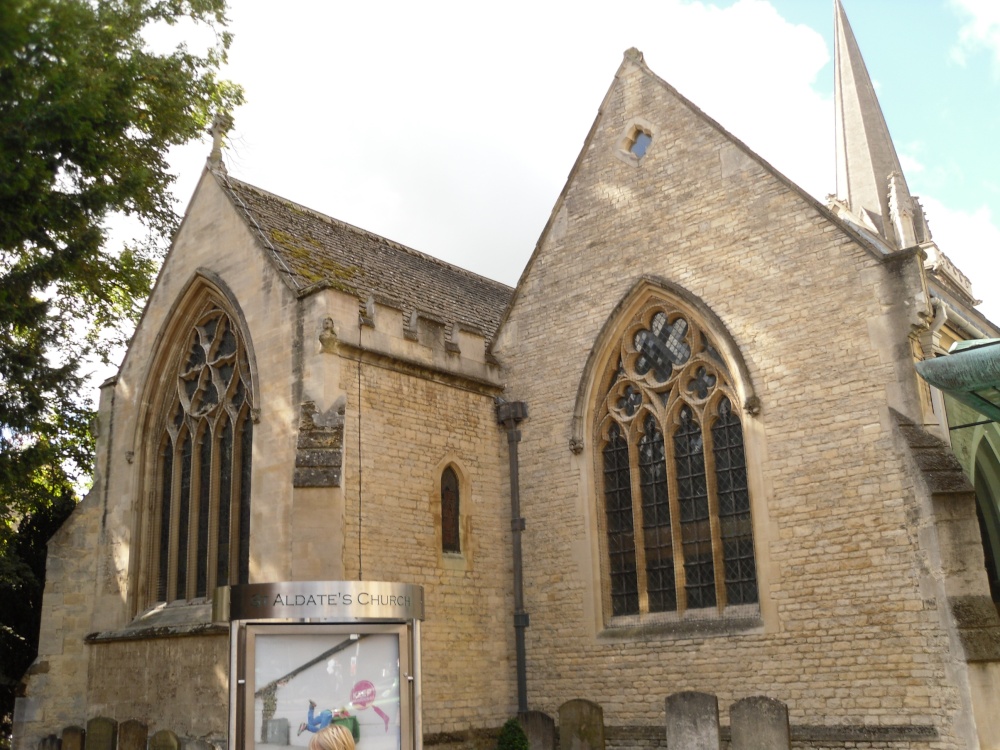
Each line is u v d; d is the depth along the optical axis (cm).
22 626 2350
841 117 3853
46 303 1639
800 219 1706
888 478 1520
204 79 2061
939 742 1388
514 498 1989
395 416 1808
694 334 1828
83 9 1394
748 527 1694
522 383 2055
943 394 1588
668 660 1714
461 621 1834
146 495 2053
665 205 1909
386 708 1088
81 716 1970
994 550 1919
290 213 2286
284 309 1806
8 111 1355
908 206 3256
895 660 1457
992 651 1310
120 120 1577
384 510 1730
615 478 1906
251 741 1021
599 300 1967
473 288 2759
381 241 2616
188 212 2130
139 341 2150
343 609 1080
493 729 1823
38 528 2444
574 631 1850
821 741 1501
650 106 1991
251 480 1755
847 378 1599
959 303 1916
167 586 1959
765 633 1605
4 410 1627
